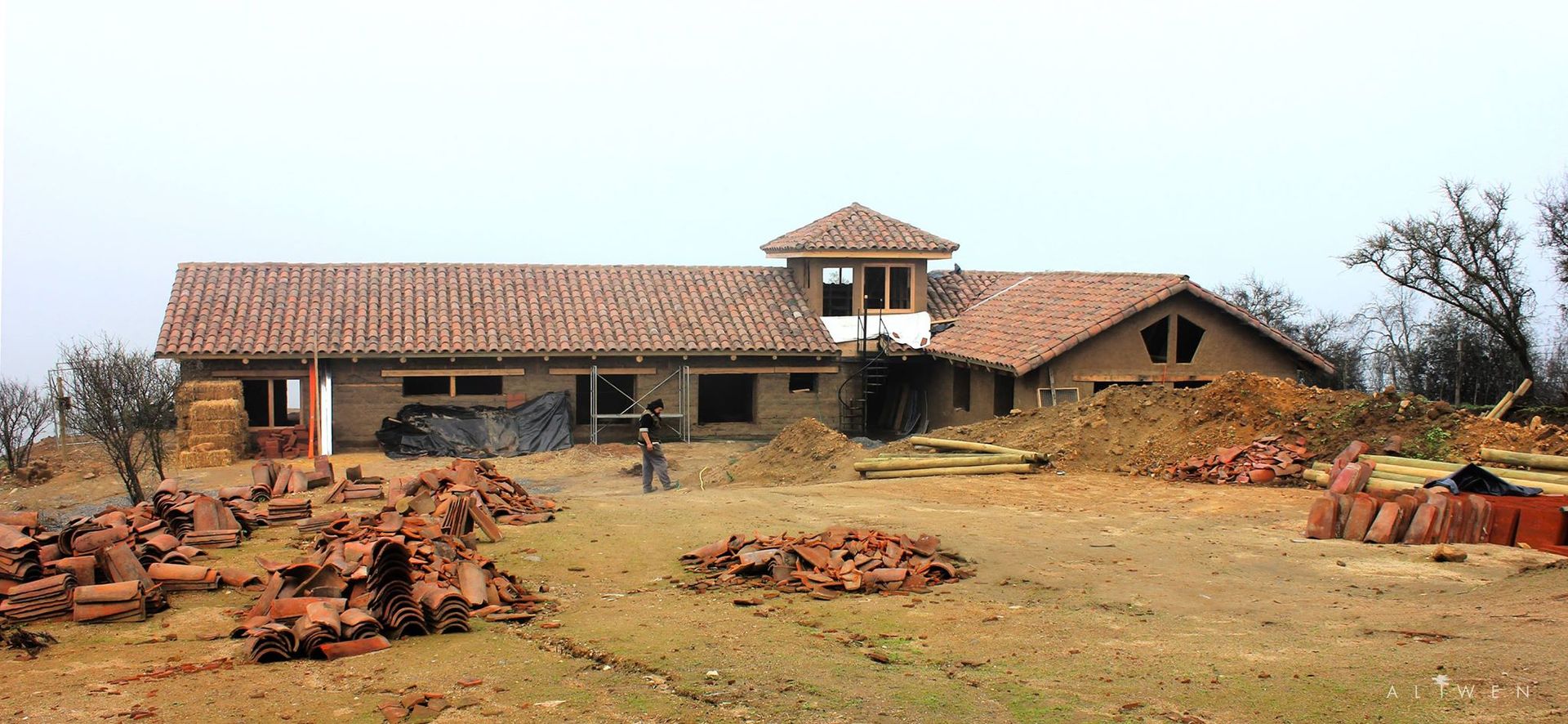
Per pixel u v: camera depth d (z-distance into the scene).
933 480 18.38
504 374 30.02
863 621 9.38
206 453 26.95
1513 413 28.75
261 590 10.55
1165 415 20.33
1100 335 26.70
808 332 31.97
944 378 31.30
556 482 25.00
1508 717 6.37
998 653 8.30
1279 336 27.50
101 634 9.05
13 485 26.03
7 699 7.26
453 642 8.72
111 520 12.25
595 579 11.28
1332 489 15.64
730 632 8.98
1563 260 32.94
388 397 29.41
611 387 31.27
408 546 10.48
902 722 6.68
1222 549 12.47
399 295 31.28
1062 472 19.11
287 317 29.52
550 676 7.72
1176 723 6.62
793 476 21.98
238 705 7.12
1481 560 11.52
